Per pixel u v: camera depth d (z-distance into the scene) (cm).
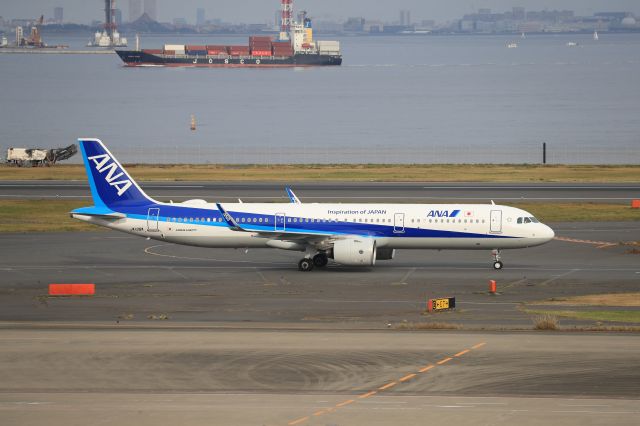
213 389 16412
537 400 15775
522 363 17975
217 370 17550
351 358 18388
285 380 16925
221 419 14838
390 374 17288
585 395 16038
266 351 18900
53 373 17312
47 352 18775
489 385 16612
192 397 15962
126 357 18425
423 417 14925
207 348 19125
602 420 14762
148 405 15525
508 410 15262
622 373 17300
